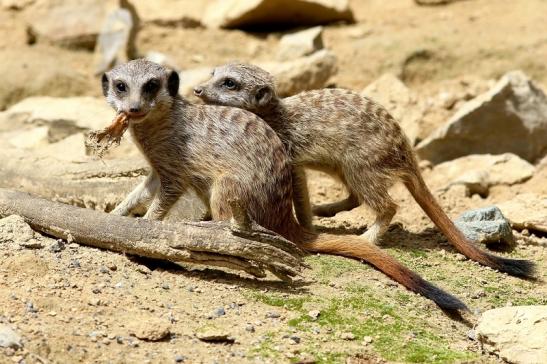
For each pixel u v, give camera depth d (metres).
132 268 8.46
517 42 16.41
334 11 17.59
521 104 13.68
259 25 17.73
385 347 7.63
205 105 9.69
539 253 10.45
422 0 18.48
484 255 9.84
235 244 8.23
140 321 7.43
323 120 10.11
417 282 8.77
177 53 16.92
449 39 16.64
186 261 8.41
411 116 14.03
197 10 18.23
